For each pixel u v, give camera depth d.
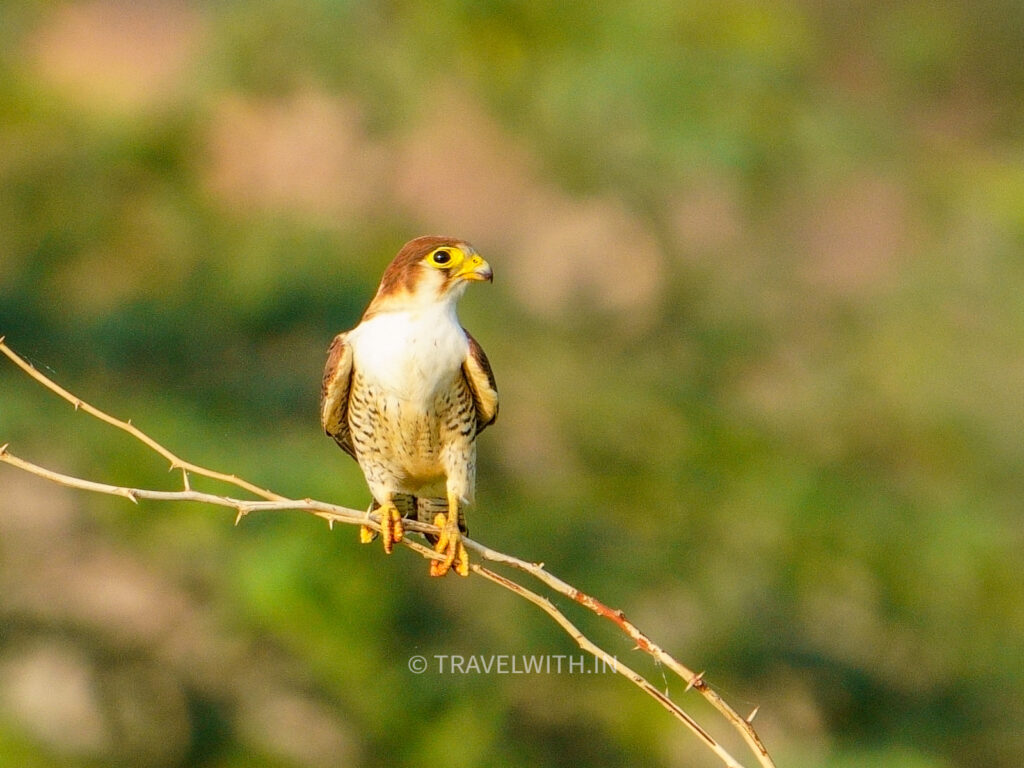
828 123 15.86
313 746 13.64
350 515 6.86
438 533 8.08
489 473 14.52
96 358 13.97
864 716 14.30
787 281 16.09
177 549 13.42
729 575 14.44
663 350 15.90
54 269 14.97
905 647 14.67
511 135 16.25
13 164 15.37
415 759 13.22
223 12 15.86
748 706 13.88
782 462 15.13
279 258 14.57
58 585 14.09
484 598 13.55
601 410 15.06
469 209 16.00
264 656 13.88
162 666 14.02
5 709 13.66
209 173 15.64
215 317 14.43
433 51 16.25
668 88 15.43
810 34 17.28
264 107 15.82
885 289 16.03
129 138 15.46
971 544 14.71
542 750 13.37
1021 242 16.14
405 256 8.21
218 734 13.84
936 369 15.58
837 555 14.70
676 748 13.52
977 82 18.08
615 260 16.05
